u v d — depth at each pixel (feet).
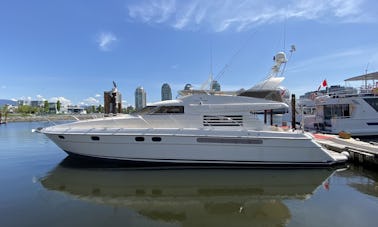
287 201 23.94
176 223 19.39
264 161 33.60
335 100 71.05
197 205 23.04
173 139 32.86
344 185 28.53
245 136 33.01
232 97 35.53
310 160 33.94
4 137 73.56
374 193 25.84
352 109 67.46
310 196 25.17
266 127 35.32
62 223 18.92
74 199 23.95
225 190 26.81
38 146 55.06
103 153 33.63
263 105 35.01
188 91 37.63
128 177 30.50
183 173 31.81
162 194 25.59
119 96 54.65
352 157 38.50
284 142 33.35
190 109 34.76
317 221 19.52
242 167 33.83
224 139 33.06
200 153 33.27
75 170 33.24
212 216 20.71
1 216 20.02
